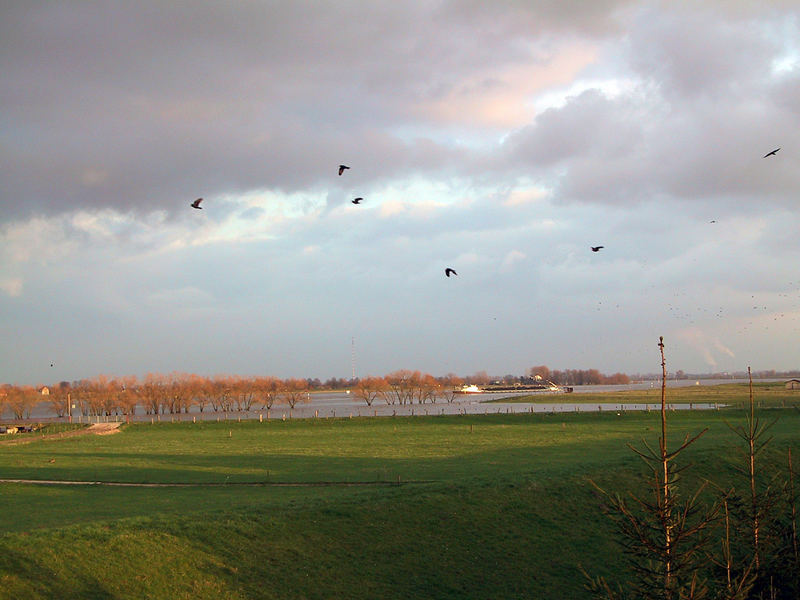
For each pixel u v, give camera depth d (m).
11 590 31.75
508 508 47.41
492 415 130.62
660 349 24.72
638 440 86.50
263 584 35.91
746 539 28.08
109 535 37.69
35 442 105.38
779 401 156.50
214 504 48.78
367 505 45.75
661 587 23.14
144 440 106.31
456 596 36.81
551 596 37.34
